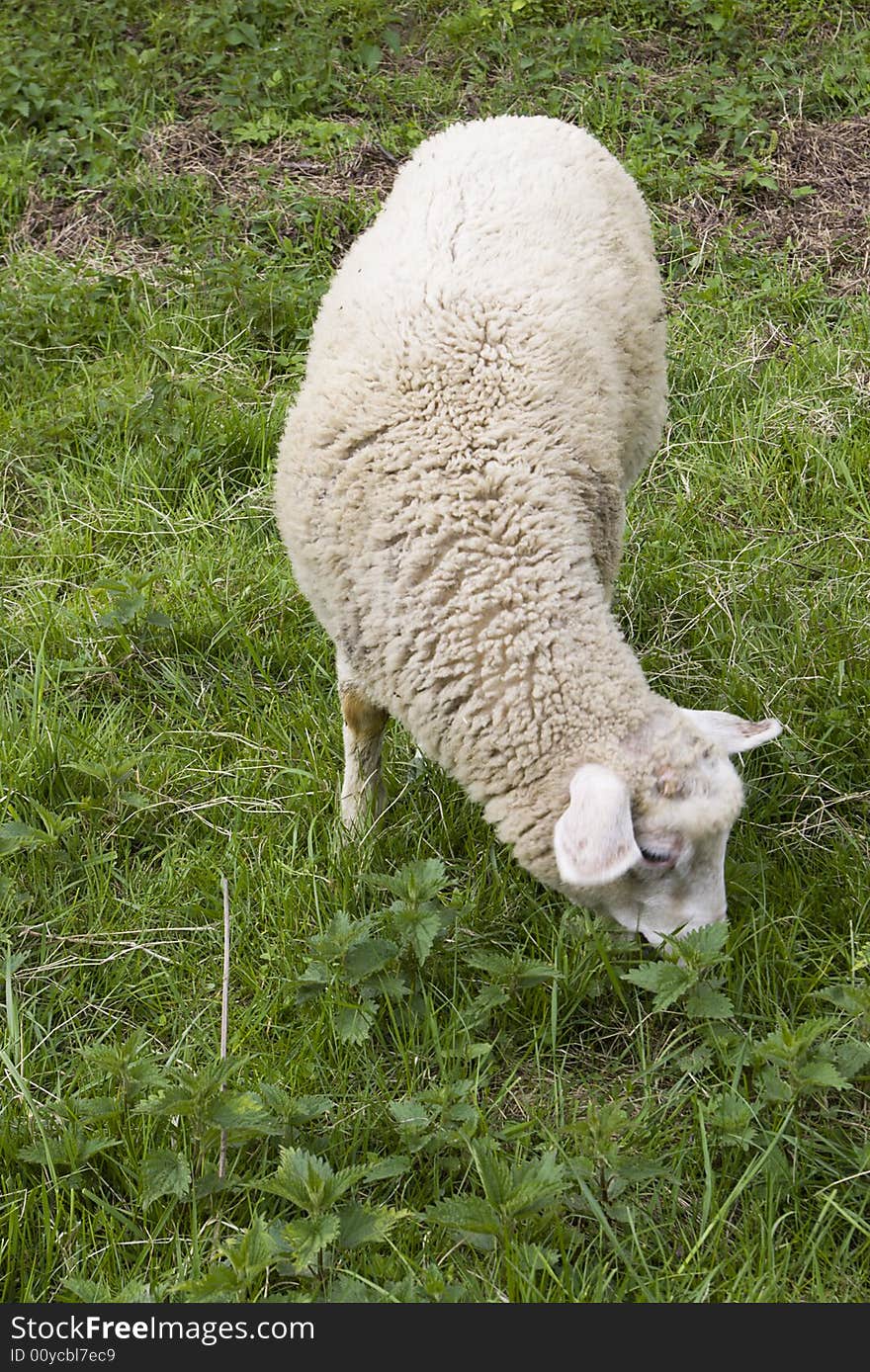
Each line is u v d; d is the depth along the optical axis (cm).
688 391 550
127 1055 306
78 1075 321
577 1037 340
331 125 654
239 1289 261
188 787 399
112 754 399
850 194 642
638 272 421
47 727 405
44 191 624
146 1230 291
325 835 389
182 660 444
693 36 721
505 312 350
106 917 362
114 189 623
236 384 537
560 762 323
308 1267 271
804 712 421
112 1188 302
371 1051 328
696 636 450
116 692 435
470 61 707
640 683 329
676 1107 321
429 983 344
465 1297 270
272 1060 324
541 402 345
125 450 514
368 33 716
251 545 484
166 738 415
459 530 329
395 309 355
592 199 407
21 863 374
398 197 402
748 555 477
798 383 548
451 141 418
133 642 443
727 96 671
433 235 372
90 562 472
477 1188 300
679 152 652
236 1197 296
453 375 342
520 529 329
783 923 362
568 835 293
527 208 384
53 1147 298
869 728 414
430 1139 297
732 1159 307
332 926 333
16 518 493
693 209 632
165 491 501
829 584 463
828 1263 289
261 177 629
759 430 523
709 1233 291
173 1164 288
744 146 654
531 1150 307
